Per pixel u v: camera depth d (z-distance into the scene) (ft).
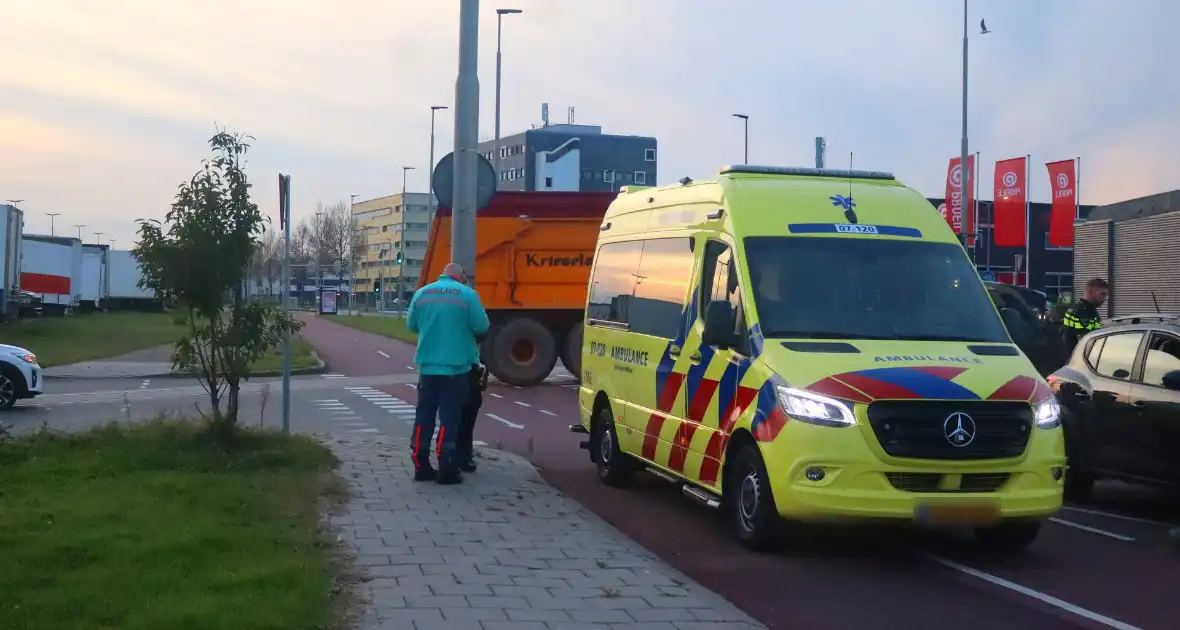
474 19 38.24
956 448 22.56
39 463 30.27
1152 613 20.61
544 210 74.59
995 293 50.70
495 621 18.28
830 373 23.22
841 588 22.16
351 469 33.22
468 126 38.29
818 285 26.09
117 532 21.88
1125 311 83.30
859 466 22.36
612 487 34.45
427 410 31.86
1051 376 34.17
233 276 32.78
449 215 73.46
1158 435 29.19
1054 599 21.54
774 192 28.02
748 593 21.68
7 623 15.94
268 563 20.22
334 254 339.36
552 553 23.54
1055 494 23.34
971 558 25.12
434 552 23.12
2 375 56.39
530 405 61.72
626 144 345.72
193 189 32.35
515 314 75.36
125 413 53.21
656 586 21.13
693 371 27.89
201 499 26.05
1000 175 115.85
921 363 23.68
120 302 251.39
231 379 33.81
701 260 28.68
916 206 28.63
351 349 126.82
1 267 125.80
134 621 16.16
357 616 18.11
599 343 36.01
